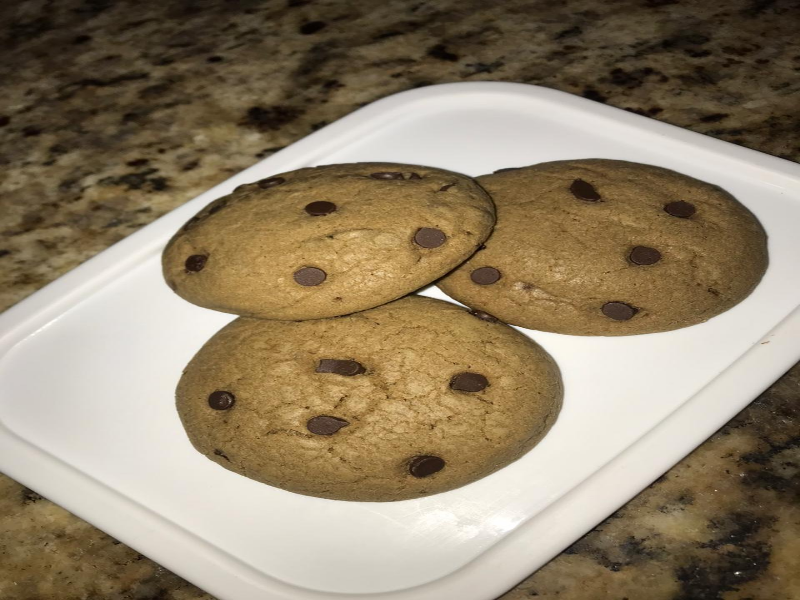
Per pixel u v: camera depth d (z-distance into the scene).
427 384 0.22
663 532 0.21
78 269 0.28
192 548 0.21
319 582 0.21
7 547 0.22
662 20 0.39
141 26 0.43
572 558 0.21
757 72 0.36
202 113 0.37
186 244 0.26
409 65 0.38
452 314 0.24
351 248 0.24
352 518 0.22
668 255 0.25
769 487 0.22
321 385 0.23
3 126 0.37
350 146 0.31
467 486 0.22
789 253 0.27
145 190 0.33
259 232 0.25
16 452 0.24
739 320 0.25
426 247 0.24
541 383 0.23
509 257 0.25
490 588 0.20
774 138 0.32
